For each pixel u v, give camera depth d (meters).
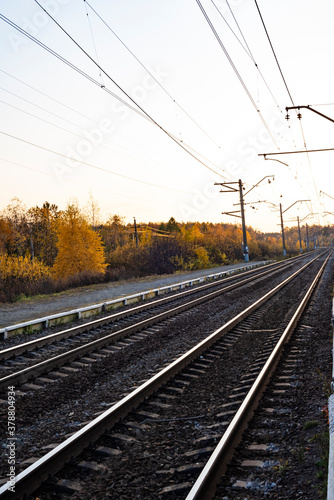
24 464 4.75
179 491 4.22
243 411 5.90
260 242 88.19
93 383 8.00
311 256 83.44
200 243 59.31
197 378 8.18
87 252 41.66
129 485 4.39
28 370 8.04
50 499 4.16
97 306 16.83
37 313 16.28
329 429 4.79
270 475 4.52
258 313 16.20
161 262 43.22
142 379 8.03
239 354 10.13
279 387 7.36
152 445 5.30
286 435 5.47
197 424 5.97
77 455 4.93
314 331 12.02
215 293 21.59
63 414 6.50
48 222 60.88
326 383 7.02
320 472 4.30
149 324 13.76
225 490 4.30
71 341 11.52
